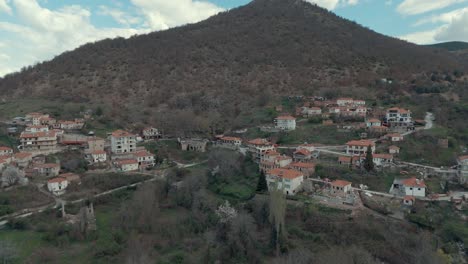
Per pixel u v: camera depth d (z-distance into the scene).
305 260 63.75
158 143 146.25
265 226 79.69
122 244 73.38
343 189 87.44
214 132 157.12
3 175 95.75
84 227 76.44
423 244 65.81
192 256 69.19
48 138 125.31
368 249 68.75
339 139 125.69
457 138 112.44
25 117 148.38
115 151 128.88
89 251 70.12
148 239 75.88
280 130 140.38
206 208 88.69
